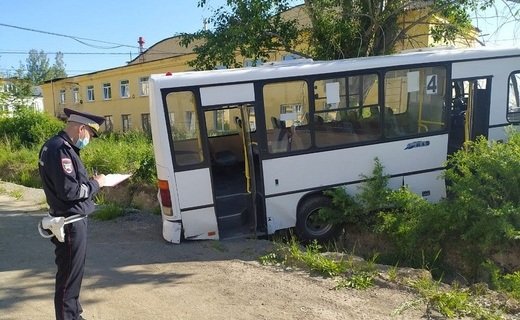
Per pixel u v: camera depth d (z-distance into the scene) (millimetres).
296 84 7359
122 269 5953
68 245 3742
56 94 44906
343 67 7551
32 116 24172
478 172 6473
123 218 8875
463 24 11320
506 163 6262
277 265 5930
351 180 7668
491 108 8320
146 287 5328
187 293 5121
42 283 5508
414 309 4535
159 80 6848
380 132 7762
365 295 4914
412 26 11523
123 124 36906
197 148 6988
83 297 5090
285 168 7355
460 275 6359
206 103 6977
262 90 7203
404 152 7891
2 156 18359
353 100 7641
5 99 26250
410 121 7922
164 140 6859
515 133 7254
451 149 8359
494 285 5637
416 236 6715
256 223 7234
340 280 5320
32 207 10297
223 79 7027
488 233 6062
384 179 7414
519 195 6250
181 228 7020
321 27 11180
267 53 11812
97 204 10234
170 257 6383
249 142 7137
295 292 5047
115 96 37094
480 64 8195
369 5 10812
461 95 8547
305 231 7562
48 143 3656
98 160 14695
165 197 6973
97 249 6867
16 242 7332
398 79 7809
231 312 4625
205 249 6688
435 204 6848
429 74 7957
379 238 7402
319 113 7480
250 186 7152
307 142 7441
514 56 8383
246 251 6508
